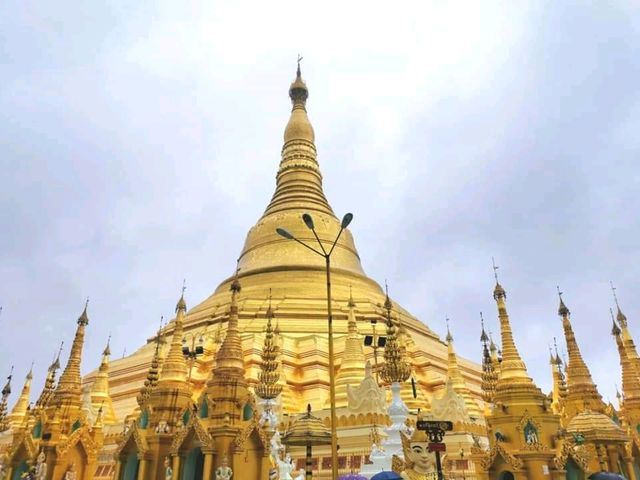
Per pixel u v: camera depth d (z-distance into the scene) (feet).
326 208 269.85
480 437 116.78
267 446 90.02
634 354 139.64
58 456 104.53
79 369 117.70
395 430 95.25
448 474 95.50
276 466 92.58
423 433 86.79
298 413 140.77
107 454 135.74
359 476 74.59
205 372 175.11
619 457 91.61
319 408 157.07
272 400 123.75
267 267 234.58
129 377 192.95
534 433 82.79
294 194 268.00
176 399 101.81
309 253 239.71
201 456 90.22
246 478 86.43
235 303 105.70
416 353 188.24
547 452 79.71
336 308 207.21
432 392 175.42
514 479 79.46
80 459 108.37
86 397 133.08
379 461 91.56
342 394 140.67
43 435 107.96
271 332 144.56
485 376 143.23
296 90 311.68
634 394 115.85
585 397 103.76
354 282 236.63
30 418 126.31
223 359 96.78
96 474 133.08
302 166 280.72
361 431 116.16
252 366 164.04
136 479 96.27
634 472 99.66
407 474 83.51
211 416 90.89
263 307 206.08
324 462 117.80
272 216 260.21
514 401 85.92
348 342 155.33
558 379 136.87
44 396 139.44
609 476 70.74
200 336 190.49
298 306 206.49
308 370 174.91
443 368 191.11
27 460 107.65
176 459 89.40
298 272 230.48
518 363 90.12
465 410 121.49
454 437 112.68
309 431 82.48
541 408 85.66
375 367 135.23
